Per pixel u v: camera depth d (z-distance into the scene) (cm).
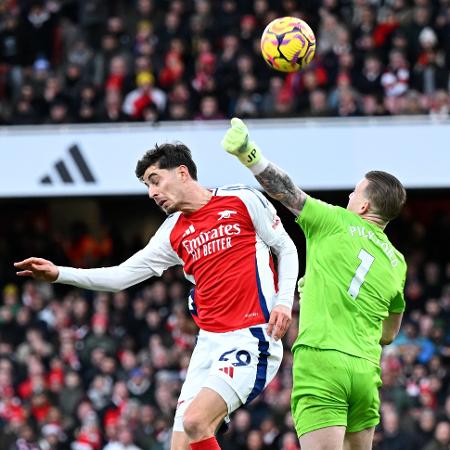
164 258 2091
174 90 5809
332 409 1950
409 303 5303
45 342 5141
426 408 4359
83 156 5775
